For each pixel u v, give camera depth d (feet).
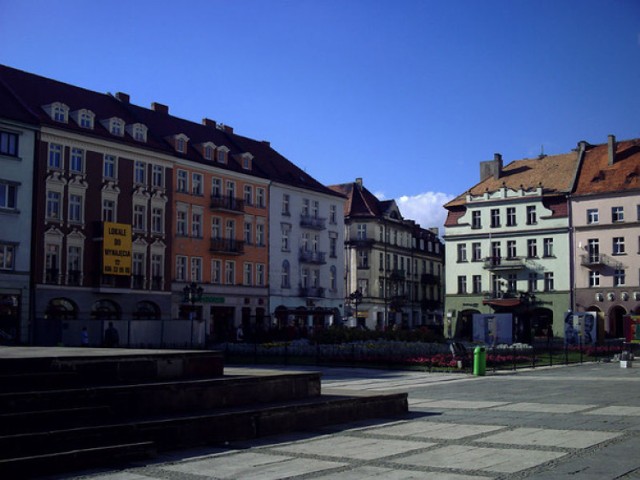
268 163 234.79
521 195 241.76
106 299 172.04
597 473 31.30
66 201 164.66
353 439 41.37
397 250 306.96
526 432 43.27
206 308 199.41
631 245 221.87
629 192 222.89
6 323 152.46
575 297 229.25
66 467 32.50
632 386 75.41
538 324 236.84
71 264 166.40
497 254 245.65
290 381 48.67
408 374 96.48
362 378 89.51
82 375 41.04
